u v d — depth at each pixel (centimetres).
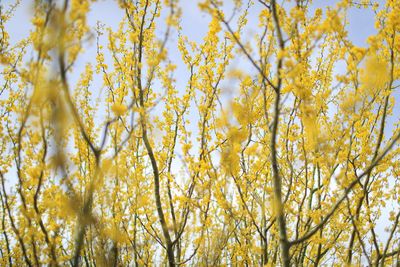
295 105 402
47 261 300
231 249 479
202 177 387
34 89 246
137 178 428
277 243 448
